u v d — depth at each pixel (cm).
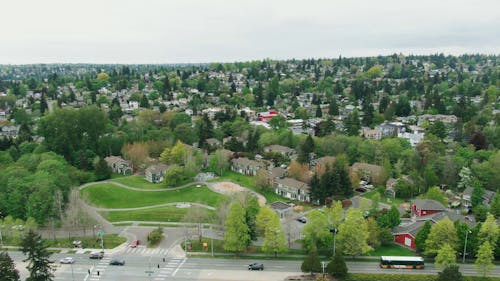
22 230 9781
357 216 8875
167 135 18738
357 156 16162
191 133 19812
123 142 18138
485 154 15038
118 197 13288
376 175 14125
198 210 10200
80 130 17225
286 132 18812
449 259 8119
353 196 13262
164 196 13388
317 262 8181
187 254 9394
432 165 14312
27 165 13525
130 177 15500
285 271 8569
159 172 15012
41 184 10988
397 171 14362
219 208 10631
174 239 10225
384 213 10688
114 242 10031
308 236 9112
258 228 9850
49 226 10850
